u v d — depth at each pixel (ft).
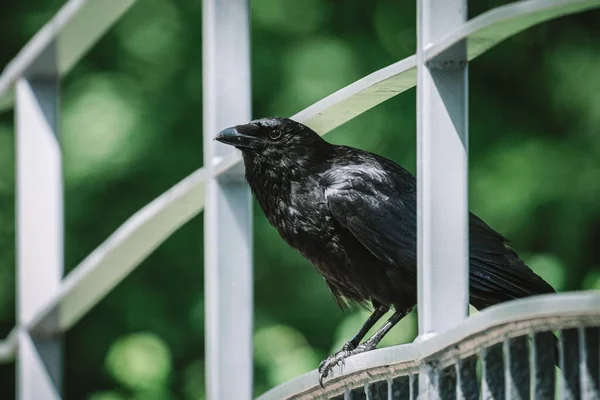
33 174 37.68
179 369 56.70
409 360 18.65
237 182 27.53
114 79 56.39
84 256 55.83
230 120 27.48
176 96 56.18
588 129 55.21
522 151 54.54
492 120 56.18
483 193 53.88
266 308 55.26
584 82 56.03
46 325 37.50
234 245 27.37
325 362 28.17
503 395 16.93
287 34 55.67
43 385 38.01
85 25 33.63
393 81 20.59
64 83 56.39
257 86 54.65
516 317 15.44
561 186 53.67
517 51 56.95
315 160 30.30
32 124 37.55
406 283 29.40
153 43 56.90
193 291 57.26
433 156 18.95
